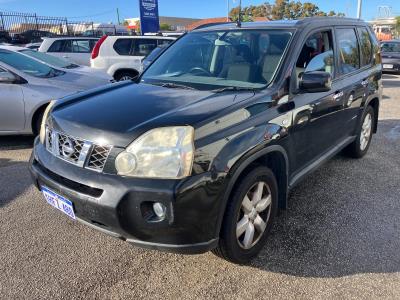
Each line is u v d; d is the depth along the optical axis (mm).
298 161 3398
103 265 2875
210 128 2439
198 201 2316
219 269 2842
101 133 2445
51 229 3359
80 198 2439
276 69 3189
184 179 2271
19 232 3305
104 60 10859
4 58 5762
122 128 2436
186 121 2408
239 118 2643
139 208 2299
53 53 12266
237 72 3340
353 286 2658
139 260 2943
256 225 2889
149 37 11250
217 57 3605
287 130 3033
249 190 2734
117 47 11000
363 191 4211
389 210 3775
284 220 3547
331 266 2879
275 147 2891
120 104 2826
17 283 2652
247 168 2740
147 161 2309
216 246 2531
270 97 2975
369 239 3246
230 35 3713
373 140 6262
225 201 2479
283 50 3299
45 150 2867
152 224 2303
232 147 2490
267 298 2543
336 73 4059
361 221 3549
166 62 3895
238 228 2699
